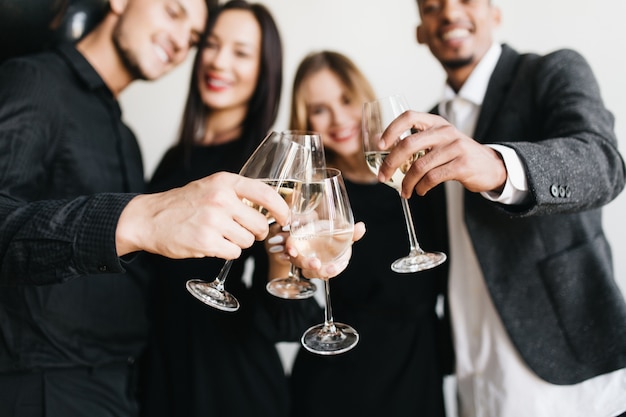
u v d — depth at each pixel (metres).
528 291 1.00
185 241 0.60
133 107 1.72
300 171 0.71
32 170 0.93
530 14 1.69
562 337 0.98
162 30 1.41
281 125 1.70
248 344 1.24
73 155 1.03
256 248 1.19
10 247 0.66
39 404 0.98
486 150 0.73
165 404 1.22
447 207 1.16
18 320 0.97
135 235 0.62
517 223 1.00
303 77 1.65
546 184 0.74
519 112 1.04
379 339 1.23
